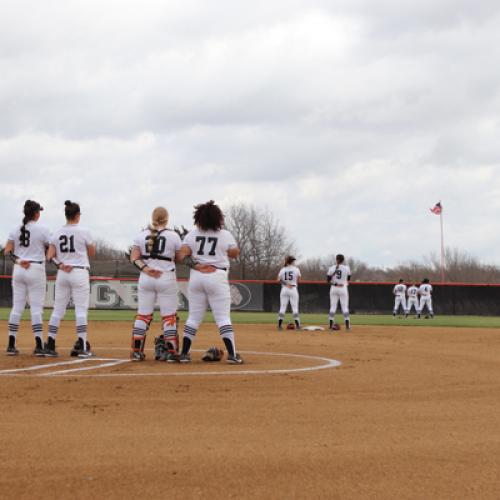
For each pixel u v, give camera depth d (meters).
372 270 76.75
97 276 48.44
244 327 29.33
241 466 5.48
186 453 5.83
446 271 76.94
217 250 12.33
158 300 12.94
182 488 4.95
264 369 11.62
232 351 12.55
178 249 12.84
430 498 4.86
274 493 4.88
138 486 4.97
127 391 9.02
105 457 5.67
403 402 8.54
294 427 6.92
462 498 4.87
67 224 13.44
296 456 5.79
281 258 70.38
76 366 11.95
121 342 18.81
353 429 6.88
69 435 6.43
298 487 5.02
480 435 6.72
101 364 12.32
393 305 49.31
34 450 5.87
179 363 12.53
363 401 8.52
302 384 9.84
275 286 47.97
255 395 8.81
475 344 19.62
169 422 7.09
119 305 47.09
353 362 13.19
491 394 9.36
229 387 9.43
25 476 5.15
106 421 7.11
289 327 28.05
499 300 50.22
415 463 5.67
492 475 5.39
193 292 12.49
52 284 45.41
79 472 5.26
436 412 7.89
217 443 6.19
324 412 7.74
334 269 28.06
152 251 12.74
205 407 7.95
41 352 13.71
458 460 5.79
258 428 6.86
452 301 50.19
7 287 46.31
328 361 13.30
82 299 13.52
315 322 35.12
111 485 4.98
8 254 13.77
